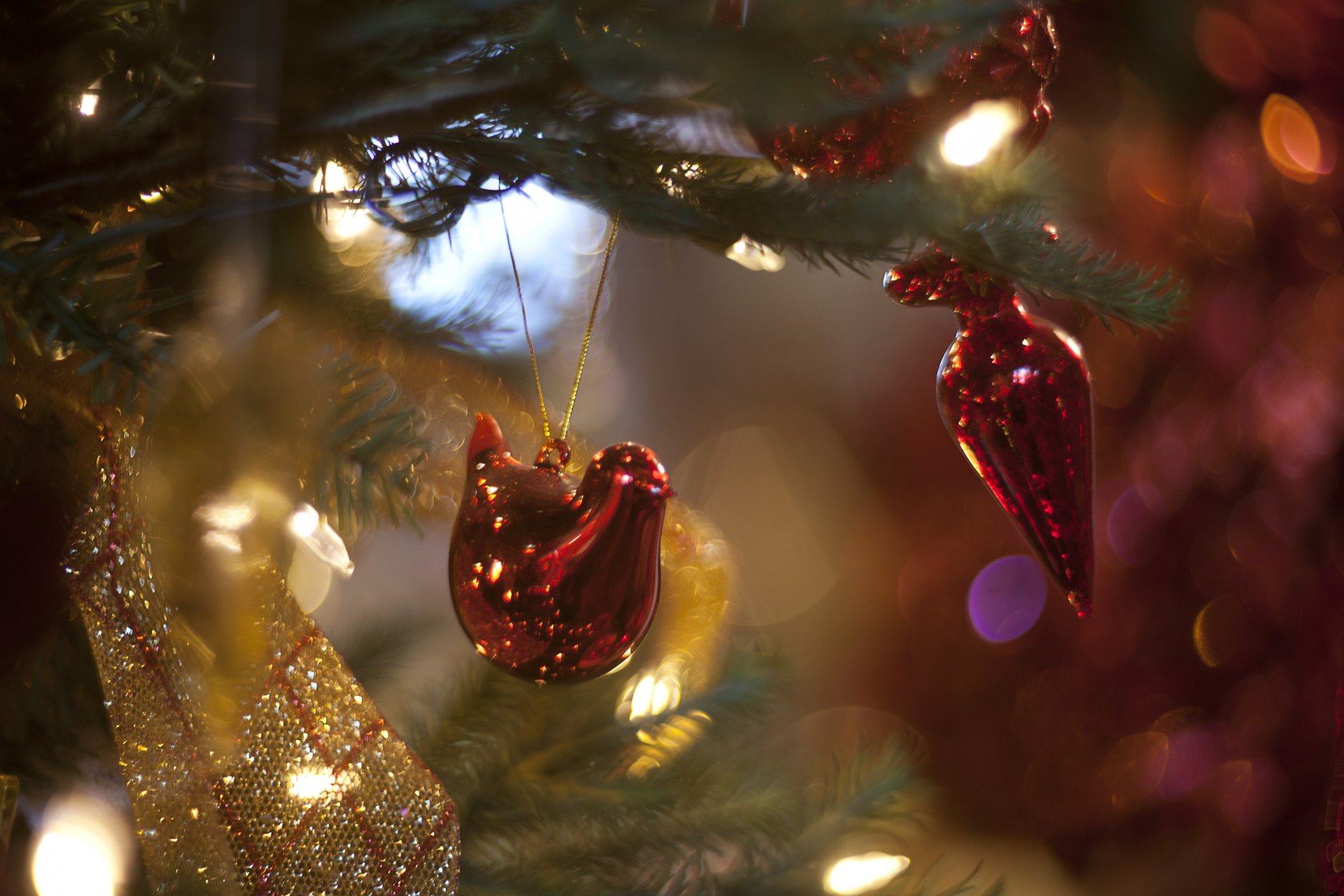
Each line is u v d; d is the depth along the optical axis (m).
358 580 1.16
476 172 0.57
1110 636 1.71
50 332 0.53
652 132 0.56
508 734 0.70
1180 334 1.63
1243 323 1.57
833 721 2.01
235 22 0.53
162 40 0.55
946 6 0.53
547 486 0.59
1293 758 1.51
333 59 0.54
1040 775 1.79
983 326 0.60
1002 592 1.93
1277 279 1.55
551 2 0.53
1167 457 1.64
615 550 0.58
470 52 0.55
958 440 0.61
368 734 0.60
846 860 0.70
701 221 0.56
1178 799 1.60
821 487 2.19
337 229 0.71
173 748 0.58
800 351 2.22
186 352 0.54
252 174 0.54
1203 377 1.62
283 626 0.60
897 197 0.54
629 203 0.56
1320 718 1.49
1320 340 1.51
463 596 0.59
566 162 0.56
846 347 2.22
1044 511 0.59
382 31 0.53
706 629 0.82
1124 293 0.56
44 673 0.60
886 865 0.70
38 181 0.56
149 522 0.60
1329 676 1.49
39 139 0.56
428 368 0.75
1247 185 1.56
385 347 0.73
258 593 0.60
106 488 0.58
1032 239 0.56
